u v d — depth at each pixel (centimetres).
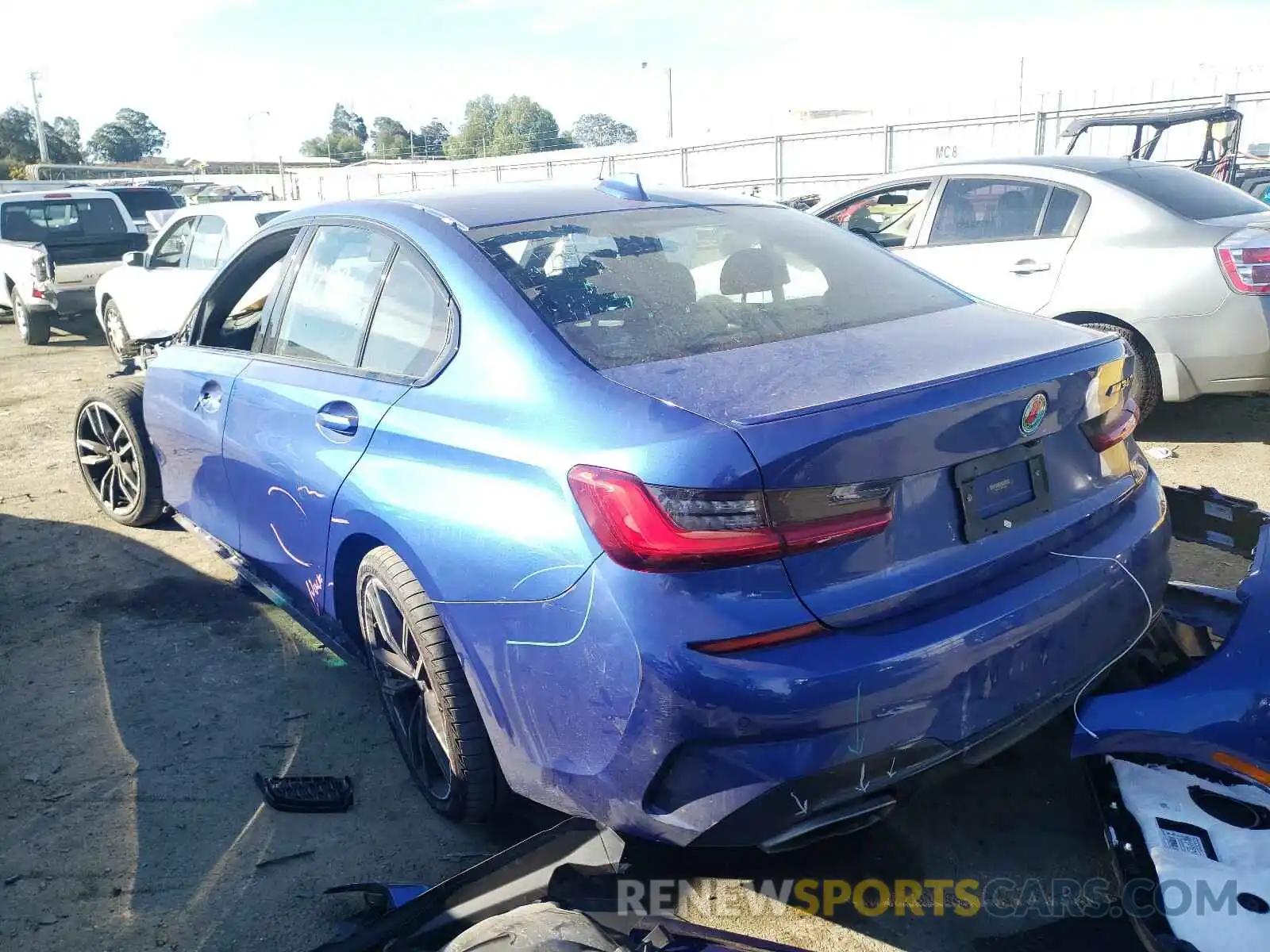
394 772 306
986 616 214
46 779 306
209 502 386
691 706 196
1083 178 592
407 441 260
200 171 7650
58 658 381
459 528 237
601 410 221
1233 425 623
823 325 263
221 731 330
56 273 1116
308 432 301
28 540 505
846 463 203
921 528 214
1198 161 1203
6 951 238
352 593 305
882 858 260
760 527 197
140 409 482
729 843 204
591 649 208
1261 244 526
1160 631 286
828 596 203
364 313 302
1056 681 228
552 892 223
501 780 258
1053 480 239
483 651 233
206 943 240
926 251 653
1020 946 231
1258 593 243
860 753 201
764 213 337
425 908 215
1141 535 251
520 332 248
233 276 393
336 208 335
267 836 278
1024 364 232
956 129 2005
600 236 291
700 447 200
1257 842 217
